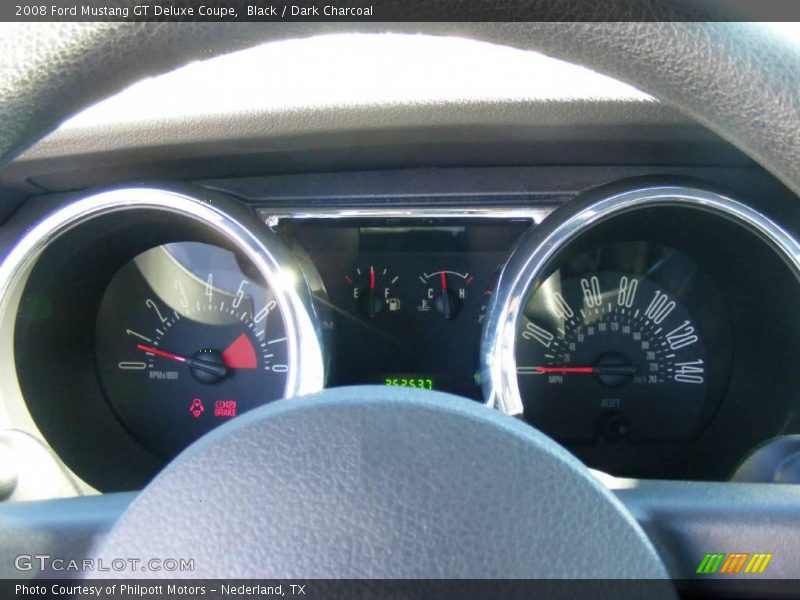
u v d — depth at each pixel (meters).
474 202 2.01
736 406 2.19
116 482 2.19
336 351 2.07
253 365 2.24
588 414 2.21
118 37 0.98
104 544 1.03
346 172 2.03
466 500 0.94
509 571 0.93
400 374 2.07
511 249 2.02
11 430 1.73
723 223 1.92
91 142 1.89
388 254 2.06
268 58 1.83
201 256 2.23
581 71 1.77
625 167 1.99
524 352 2.21
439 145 1.90
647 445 2.22
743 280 2.07
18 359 2.00
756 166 1.94
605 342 2.22
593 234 2.05
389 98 1.80
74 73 0.98
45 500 1.27
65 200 2.11
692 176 1.97
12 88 0.95
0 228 2.12
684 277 2.20
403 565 0.92
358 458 0.95
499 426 0.96
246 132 1.85
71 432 2.15
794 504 1.17
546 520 0.94
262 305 2.23
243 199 2.05
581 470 0.97
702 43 0.96
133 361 2.30
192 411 2.27
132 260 2.26
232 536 0.94
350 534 0.93
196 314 2.25
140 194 1.94
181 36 1.00
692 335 2.22
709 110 1.00
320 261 2.07
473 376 2.06
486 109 1.79
